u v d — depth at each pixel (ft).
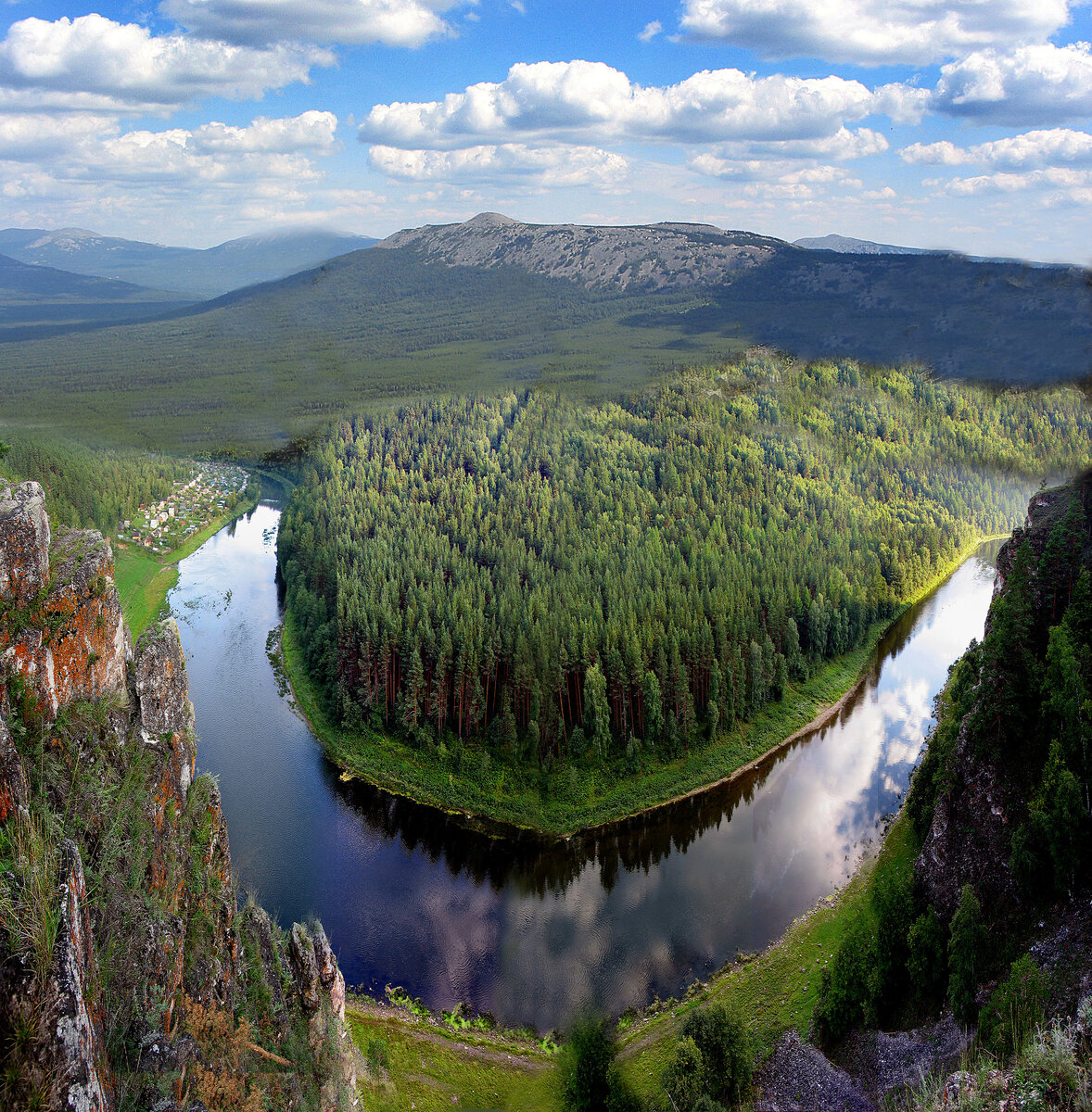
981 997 207.41
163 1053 103.65
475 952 278.67
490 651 394.73
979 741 264.72
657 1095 211.82
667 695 394.32
